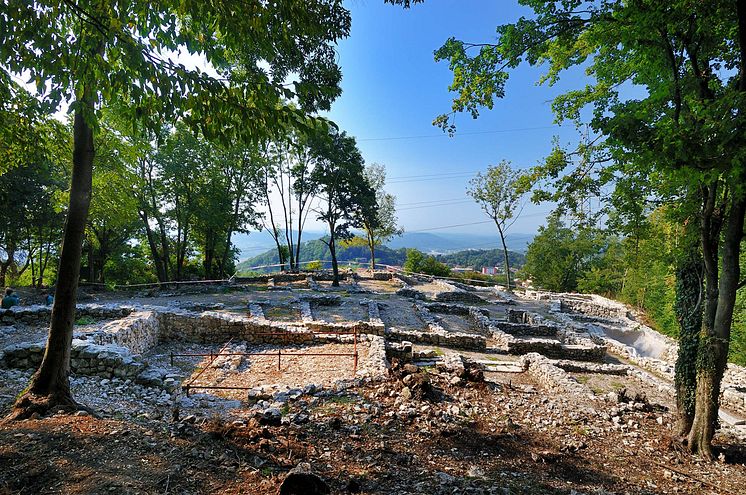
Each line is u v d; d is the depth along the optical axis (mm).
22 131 5949
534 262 44344
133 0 3168
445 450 5945
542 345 14195
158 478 3746
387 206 39688
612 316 23750
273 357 11984
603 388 10781
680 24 5785
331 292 24438
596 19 6574
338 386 8281
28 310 12109
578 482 5410
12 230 20781
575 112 9211
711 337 6625
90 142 5727
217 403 7371
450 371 10430
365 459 5230
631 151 5496
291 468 4512
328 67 10086
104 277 30656
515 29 7188
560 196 8133
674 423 8281
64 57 3225
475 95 8078
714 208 6484
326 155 24609
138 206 23438
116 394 7461
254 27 3633
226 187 28172
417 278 35031
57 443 4199
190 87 3361
